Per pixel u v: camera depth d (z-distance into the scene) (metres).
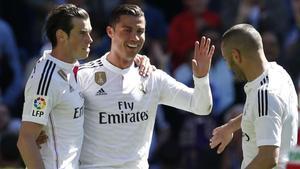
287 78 18.52
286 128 18.08
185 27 33.31
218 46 31.61
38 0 35.62
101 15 33.75
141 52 32.03
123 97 19.64
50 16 18.98
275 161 17.64
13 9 35.75
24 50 35.53
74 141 19.06
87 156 19.59
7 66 33.72
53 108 18.83
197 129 30.09
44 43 33.75
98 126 19.58
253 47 18.20
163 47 33.66
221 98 31.03
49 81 18.67
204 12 33.59
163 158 30.75
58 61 18.86
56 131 18.86
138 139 19.80
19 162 27.48
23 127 18.67
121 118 19.59
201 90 19.77
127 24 19.50
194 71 19.75
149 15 33.94
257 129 17.83
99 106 19.56
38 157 18.56
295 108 18.36
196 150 30.02
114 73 19.69
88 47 19.06
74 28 18.88
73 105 18.95
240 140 29.36
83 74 19.66
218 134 19.97
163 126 31.31
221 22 33.81
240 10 33.62
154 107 20.02
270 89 17.91
